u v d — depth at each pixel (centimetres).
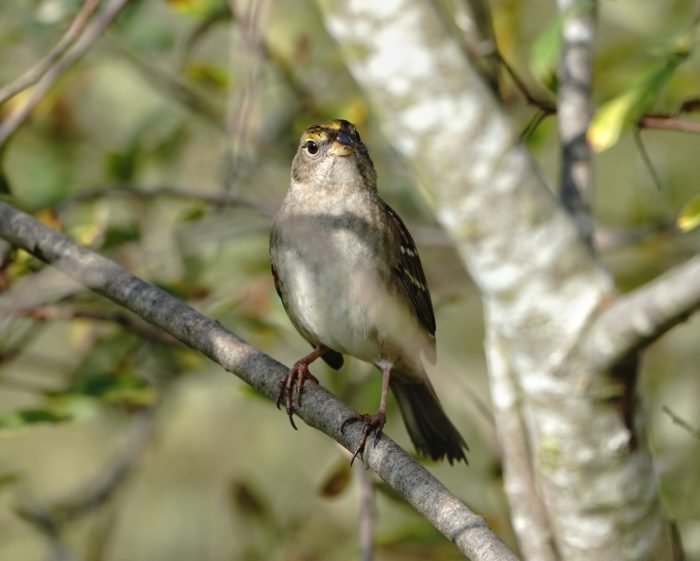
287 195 883
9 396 1457
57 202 1121
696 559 914
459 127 529
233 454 1409
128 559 1382
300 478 1374
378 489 922
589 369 530
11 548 1359
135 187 1021
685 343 1192
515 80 773
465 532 602
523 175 532
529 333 537
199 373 1093
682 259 1143
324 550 1102
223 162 1098
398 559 986
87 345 1056
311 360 872
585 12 711
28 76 857
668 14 1157
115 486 1106
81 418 895
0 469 1377
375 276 844
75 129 1248
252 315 1023
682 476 964
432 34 528
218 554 1378
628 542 553
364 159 869
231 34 1247
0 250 918
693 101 744
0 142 889
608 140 658
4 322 924
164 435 1341
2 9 1162
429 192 564
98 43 1178
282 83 1195
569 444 543
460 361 1373
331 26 539
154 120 1208
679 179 1248
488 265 538
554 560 668
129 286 769
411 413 943
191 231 1062
